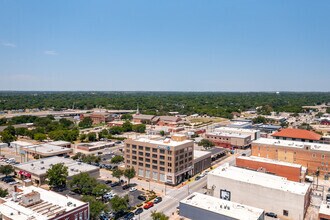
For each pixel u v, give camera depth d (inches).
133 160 5260.8
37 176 4660.4
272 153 5900.6
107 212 3462.1
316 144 5940.0
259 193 3838.6
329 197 4237.2
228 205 3383.4
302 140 6815.9
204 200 3523.6
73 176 4234.7
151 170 5004.9
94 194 4084.6
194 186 4712.1
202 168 5689.0
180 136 5295.3
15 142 7628.0
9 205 3075.8
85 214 3206.2
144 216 3511.3
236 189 4028.1
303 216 3535.9
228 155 7027.6
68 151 6727.4
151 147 4975.4
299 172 4544.8
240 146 7647.6
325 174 5344.5
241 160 5137.8
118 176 4675.2
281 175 4712.1
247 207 3331.7
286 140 6461.6
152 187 4640.8
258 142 6186.0
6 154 6835.6
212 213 3206.2
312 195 4384.8
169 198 4148.6
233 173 4343.0
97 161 5930.1
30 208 3004.4
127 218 3417.8
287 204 3627.0
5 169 4955.7
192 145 5260.8
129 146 5310.0
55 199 3329.2
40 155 6358.3
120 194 4232.3
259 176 4224.9
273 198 3730.3
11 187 4539.9
